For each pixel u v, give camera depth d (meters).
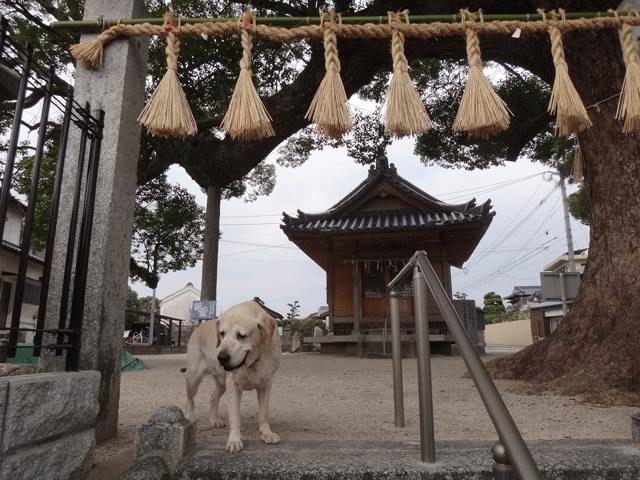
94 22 2.79
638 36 3.15
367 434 2.79
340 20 2.57
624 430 2.83
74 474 1.95
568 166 12.89
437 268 12.83
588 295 4.97
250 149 8.88
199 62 8.87
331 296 13.51
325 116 2.37
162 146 8.66
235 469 1.86
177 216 10.70
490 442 2.27
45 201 8.63
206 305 10.50
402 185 13.28
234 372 2.26
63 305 2.24
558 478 1.83
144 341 25.41
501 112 2.36
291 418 3.32
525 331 32.53
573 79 5.48
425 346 2.05
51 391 1.82
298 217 13.66
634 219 4.76
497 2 6.36
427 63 10.58
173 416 2.11
